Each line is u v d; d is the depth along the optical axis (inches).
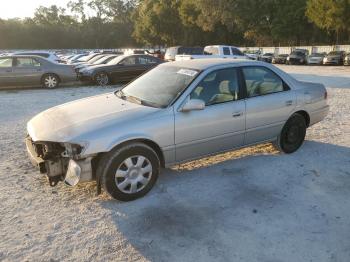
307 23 2016.5
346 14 1366.9
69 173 163.0
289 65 1445.6
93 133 162.1
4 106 432.1
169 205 169.0
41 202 171.5
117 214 160.9
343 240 142.4
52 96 524.1
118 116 174.9
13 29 3319.4
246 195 179.3
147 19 2384.4
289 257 131.8
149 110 180.4
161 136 177.8
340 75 856.3
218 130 198.4
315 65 1419.8
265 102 217.3
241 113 206.2
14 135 291.1
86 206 167.9
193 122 187.5
